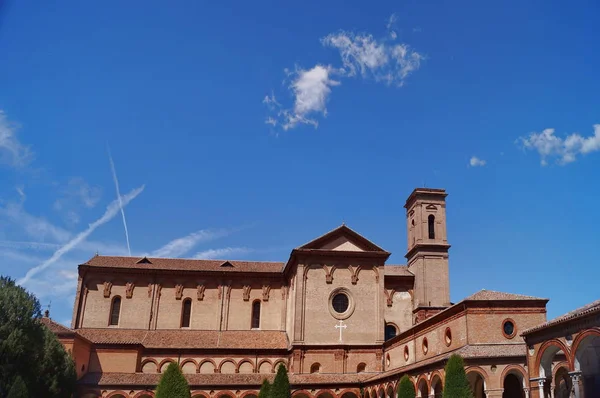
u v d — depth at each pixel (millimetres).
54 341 58156
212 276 81375
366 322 73375
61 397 57562
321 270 74688
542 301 53031
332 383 67375
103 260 82500
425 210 85750
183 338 75625
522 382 48750
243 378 68375
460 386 42656
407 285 82750
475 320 51719
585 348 41406
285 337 77688
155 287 79875
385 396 61875
